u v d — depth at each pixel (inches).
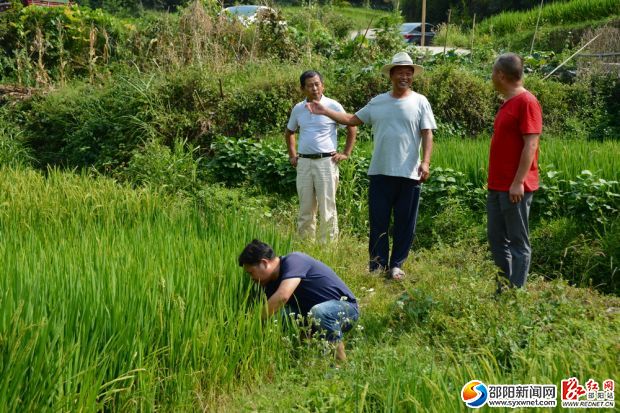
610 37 802.2
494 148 251.4
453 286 242.8
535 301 226.2
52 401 162.4
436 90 548.7
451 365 192.2
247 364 197.6
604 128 579.2
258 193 426.3
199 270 215.5
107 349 176.2
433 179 379.6
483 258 321.1
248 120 504.1
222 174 441.7
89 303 180.7
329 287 217.6
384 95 300.2
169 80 515.8
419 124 297.9
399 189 299.3
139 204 306.5
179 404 182.4
